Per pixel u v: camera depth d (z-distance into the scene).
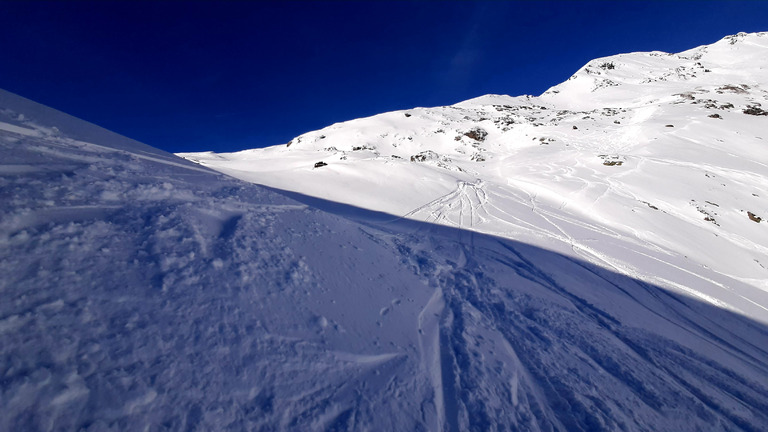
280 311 3.31
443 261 8.19
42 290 2.28
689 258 13.34
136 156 5.54
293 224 5.57
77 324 2.20
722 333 6.46
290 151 65.56
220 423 2.11
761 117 37.53
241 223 4.61
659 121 38.06
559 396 3.54
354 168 25.52
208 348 2.52
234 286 3.27
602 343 4.95
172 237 3.52
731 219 17.88
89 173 4.05
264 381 2.52
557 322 5.46
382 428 2.58
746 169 24.19
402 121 74.06
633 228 16.05
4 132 4.17
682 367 4.62
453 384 3.42
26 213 2.84
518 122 57.81
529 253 10.25
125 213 3.59
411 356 3.65
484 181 27.00
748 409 3.88
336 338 3.35
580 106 77.69
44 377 1.87
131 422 1.89
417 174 24.97
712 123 35.44
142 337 2.33
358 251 5.94
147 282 2.79
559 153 36.62
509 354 4.23
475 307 5.63
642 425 3.31
